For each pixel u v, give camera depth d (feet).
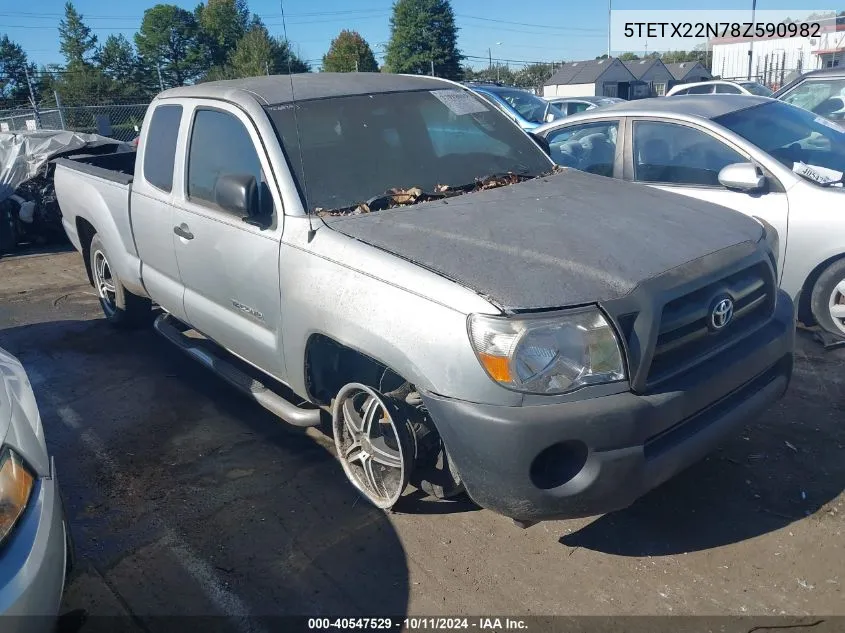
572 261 9.41
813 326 16.96
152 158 15.70
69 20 221.66
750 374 10.07
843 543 10.31
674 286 9.16
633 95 165.17
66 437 14.51
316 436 14.03
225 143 13.25
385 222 10.96
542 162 14.44
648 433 8.80
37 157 31.81
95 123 60.23
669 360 9.33
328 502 11.90
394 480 11.09
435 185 12.62
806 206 15.80
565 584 9.86
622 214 11.17
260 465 13.08
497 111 15.20
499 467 8.75
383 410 10.61
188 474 12.93
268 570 10.42
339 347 11.66
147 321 20.03
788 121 18.43
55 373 17.71
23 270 28.71
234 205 11.68
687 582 9.77
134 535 11.32
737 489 11.64
